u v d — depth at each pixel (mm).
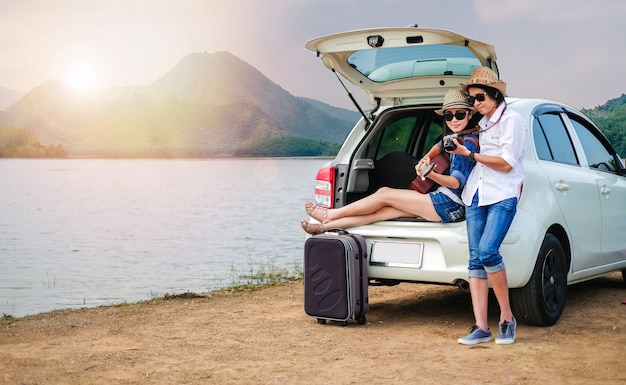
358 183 6082
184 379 4477
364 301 5805
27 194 58031
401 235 5559
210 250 17891
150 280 12188
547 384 4172
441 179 5258
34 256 17734
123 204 43438
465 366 4582
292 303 7129
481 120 5172
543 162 5781
